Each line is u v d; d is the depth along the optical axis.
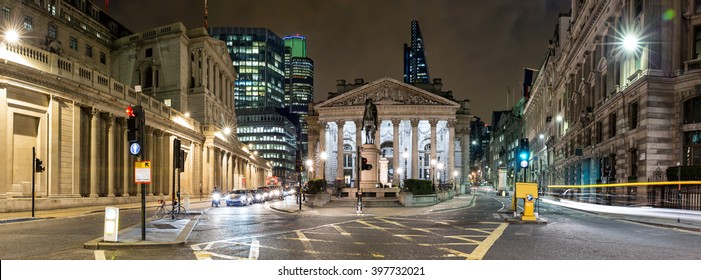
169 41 79.88
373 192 45.12
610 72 47.16
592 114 52.28
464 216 30.62
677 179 32.12
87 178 43.09
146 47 81.38
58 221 26.52
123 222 25.34
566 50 68.81
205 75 84.38
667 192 33.53
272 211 36.50
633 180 38.25
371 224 24.20
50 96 38.16
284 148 190.38
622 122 41.56
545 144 87.50
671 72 35.91
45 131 37.75
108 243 15.26
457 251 14.48
